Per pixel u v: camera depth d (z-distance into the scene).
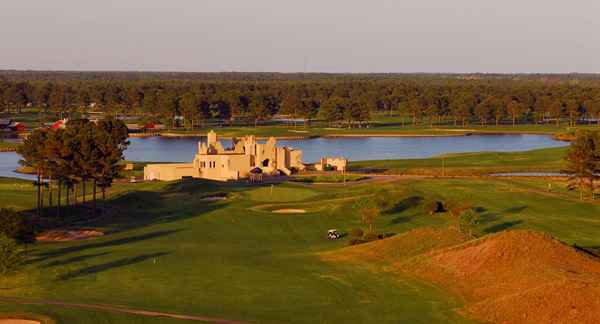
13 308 86.69
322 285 101.12
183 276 106.25
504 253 101.94
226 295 96.06
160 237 138.38
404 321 85.44
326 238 138.12
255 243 133.62
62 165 161.62
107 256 119.44
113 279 104.12
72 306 88.50
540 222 150.00
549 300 84.75
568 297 84.12
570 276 90.75
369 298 94.56
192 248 127.94
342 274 107.25
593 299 83.12
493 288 94.00
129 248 126.94
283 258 118.94
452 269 103.25
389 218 156.88
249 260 117.56
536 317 83.25
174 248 127.56
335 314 87.81
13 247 104.62
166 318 84.19
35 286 99.31
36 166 159.12
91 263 114.00
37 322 82.56
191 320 83.81
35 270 106.94
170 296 95.25
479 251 104.88
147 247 128.12
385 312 88.69
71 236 137.75
